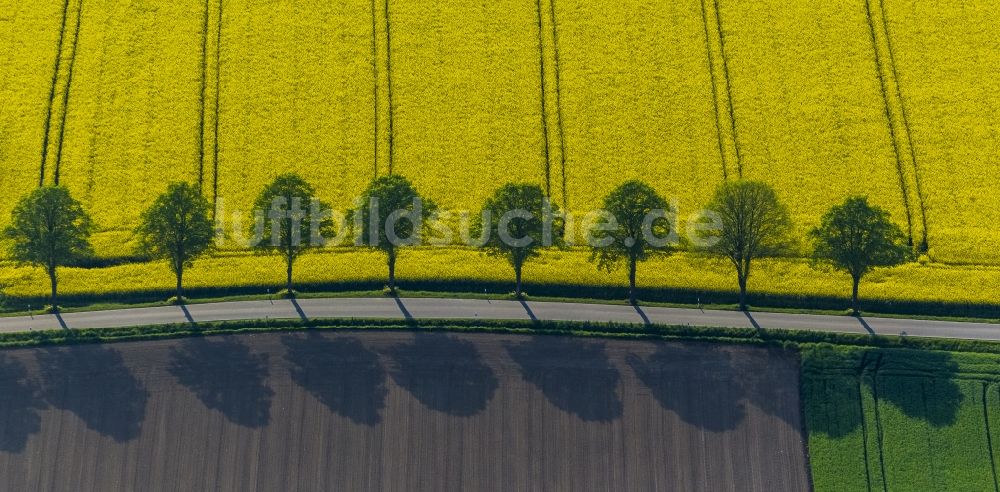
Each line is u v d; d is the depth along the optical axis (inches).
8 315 2314.2
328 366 2201.0
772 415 2139.5
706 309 2378.2
